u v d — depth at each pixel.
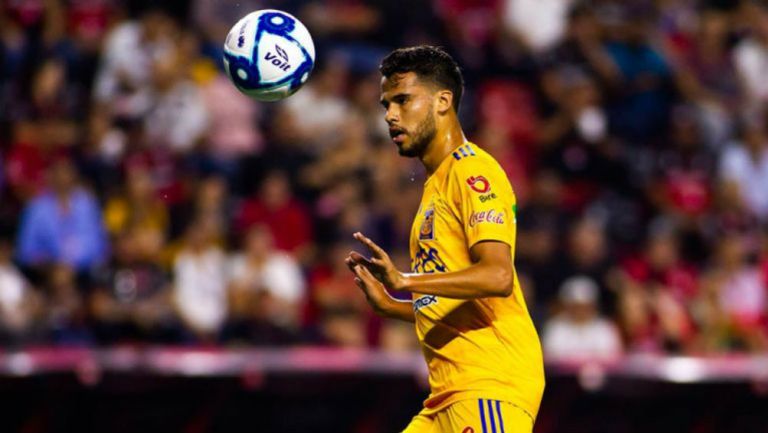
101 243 45.16
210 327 43.28
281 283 45.06
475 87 58.25
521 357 21.05
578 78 59.56
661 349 47.97
